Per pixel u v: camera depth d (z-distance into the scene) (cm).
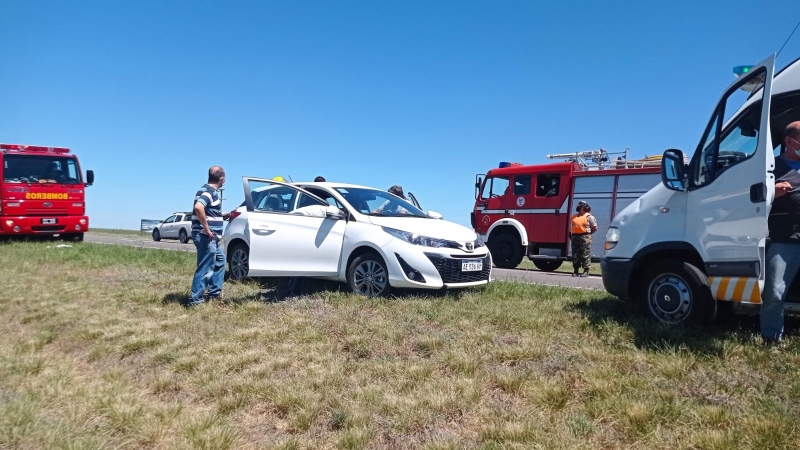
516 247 1524
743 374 423
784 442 318
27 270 1060
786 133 490
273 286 844
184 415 412
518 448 329
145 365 529
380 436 363
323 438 370
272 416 407
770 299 484
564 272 1495
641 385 405
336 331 579
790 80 514
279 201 853
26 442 360
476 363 464
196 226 728
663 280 564
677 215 554
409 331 567
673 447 324
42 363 543
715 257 510
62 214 1736
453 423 374
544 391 402
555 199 1462
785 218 475
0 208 1622
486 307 657
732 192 496
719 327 545
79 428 387
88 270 1057
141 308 725
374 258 731
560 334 543
